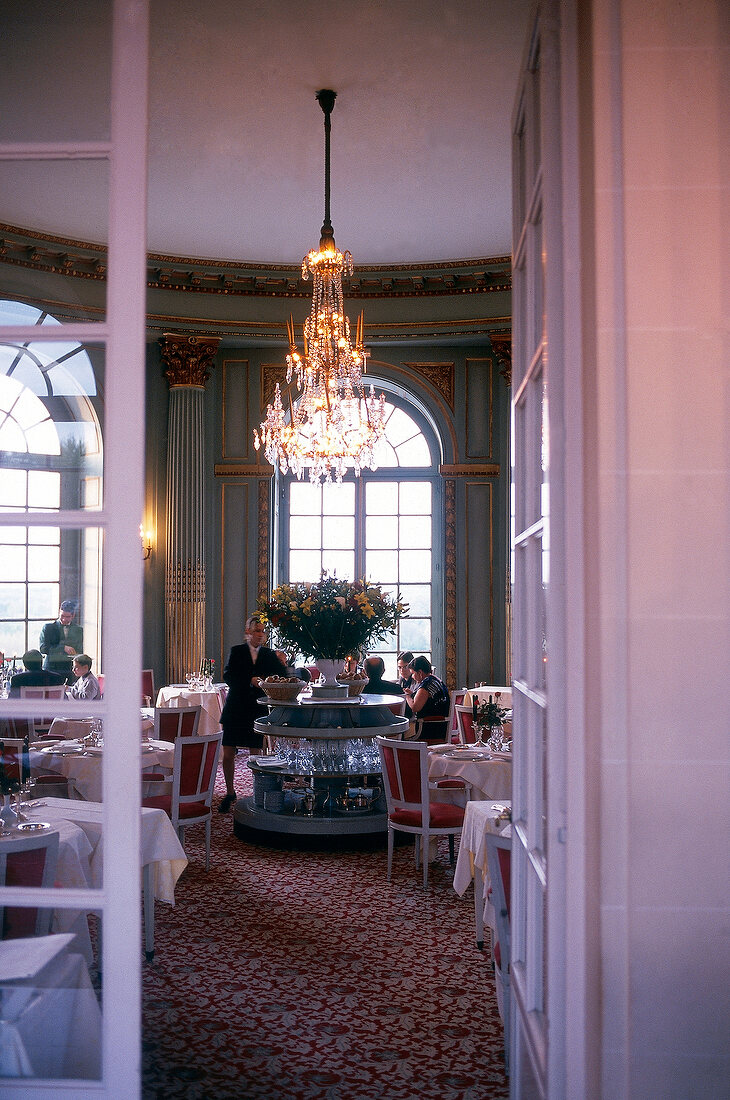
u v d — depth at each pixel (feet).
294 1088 10.44
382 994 13.26
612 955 6.47
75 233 7.32
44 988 6.88
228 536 36.24
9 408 7.21
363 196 28.50
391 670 37.91
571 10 6.86
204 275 34.09
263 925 16.31
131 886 6.89
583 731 6.50
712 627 6.57
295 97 22.66
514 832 8.82
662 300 6.62
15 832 7.06
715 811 6.52
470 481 36.27
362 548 38.27
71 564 7.16
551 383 6.95
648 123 6.66
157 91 22.27
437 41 20.26
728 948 6.46
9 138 7.25
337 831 21.66
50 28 7.21
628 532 6.59
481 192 28.27
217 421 36.40
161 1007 12.69
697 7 6.68
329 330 24.95
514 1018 8.70
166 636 35.04
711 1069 6.41
